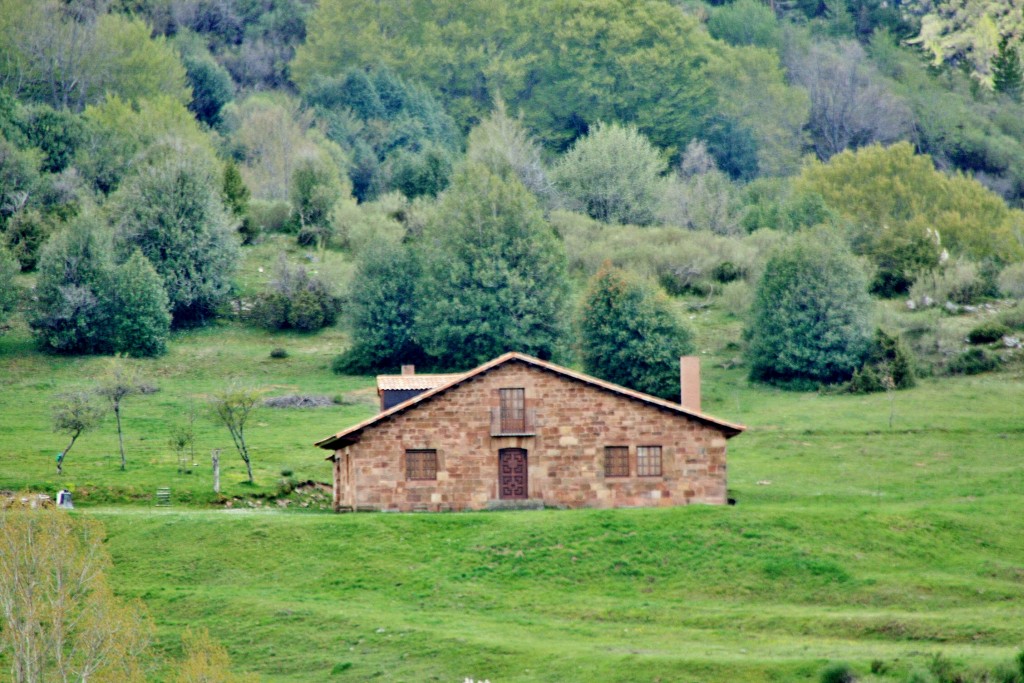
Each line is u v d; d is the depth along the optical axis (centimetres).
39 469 10219
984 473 10469
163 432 11812
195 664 6550
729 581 7838
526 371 9050
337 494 9444
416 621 7431
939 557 8225
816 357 13362
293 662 7100
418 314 14000
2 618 6888
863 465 10806
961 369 13538
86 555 7594
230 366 14250
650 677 6488
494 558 8144
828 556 8056
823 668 6328
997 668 6006
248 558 8281
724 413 12575
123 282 14538
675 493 9031
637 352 12838
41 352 14262
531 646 6975
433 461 8988
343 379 13850
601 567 8025
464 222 14388
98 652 6719
